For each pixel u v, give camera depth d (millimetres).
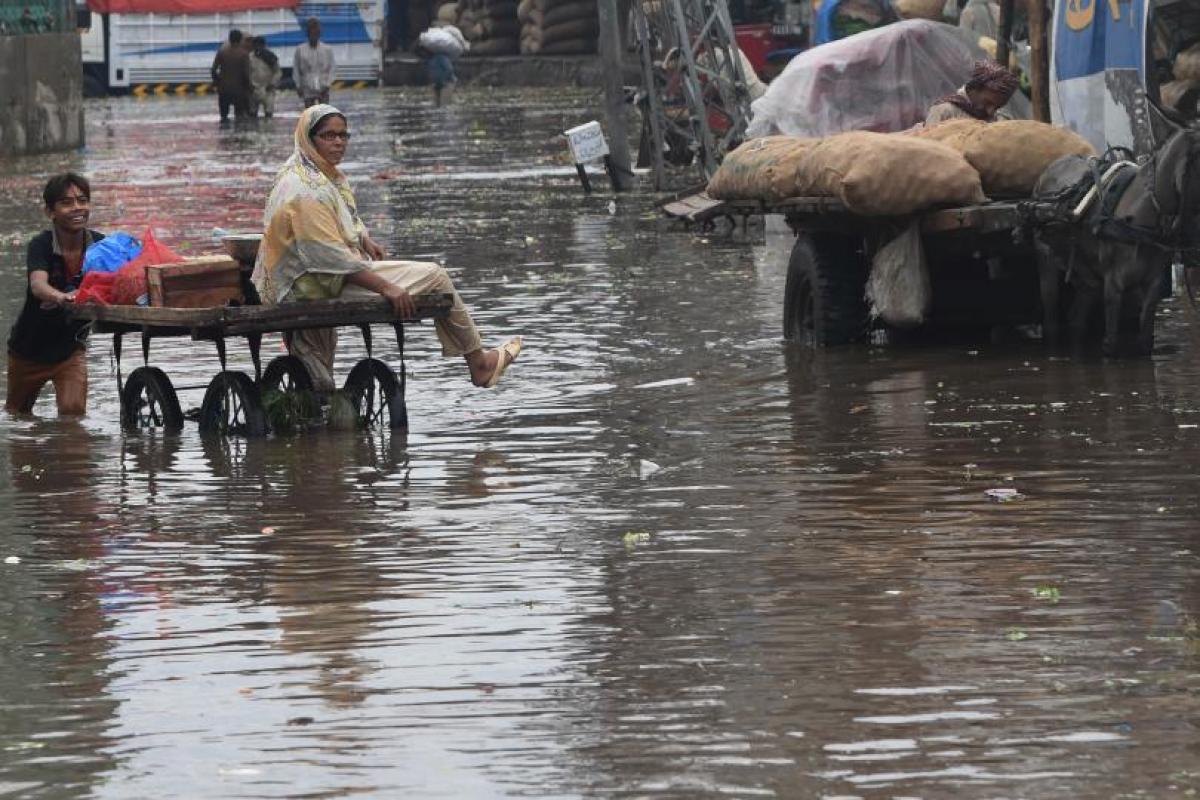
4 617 18000
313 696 15305
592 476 23531
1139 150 39469
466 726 14461
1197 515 20422
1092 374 29172
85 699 15461
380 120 110188
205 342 35656
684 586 18250
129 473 24734
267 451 25859
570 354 33156
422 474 23984
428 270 26688
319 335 27750
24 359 29078
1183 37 46531
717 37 67750
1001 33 47906
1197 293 36656
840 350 32500
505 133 96938
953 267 32281
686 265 45312
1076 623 16578
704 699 14891
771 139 34406
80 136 95312
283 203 26172
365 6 151375
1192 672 15125
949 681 15102
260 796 13203
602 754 13766
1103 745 13586
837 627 16703
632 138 89562
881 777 13125
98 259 27844
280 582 18922
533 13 144750
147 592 18750
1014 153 31359
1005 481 22391
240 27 149125
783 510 21328
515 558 19547
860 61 49406
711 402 28359
